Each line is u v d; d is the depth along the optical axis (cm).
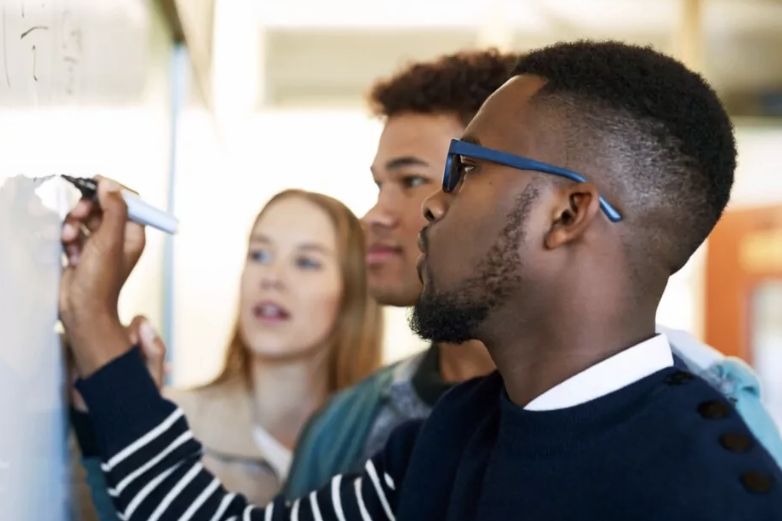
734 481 51
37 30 62
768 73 345
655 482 53
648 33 346
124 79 105
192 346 221
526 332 62
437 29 348
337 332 136
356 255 137
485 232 61
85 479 84
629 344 60
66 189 74
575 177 59
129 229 81
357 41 356
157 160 141
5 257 55
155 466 79
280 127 346
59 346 73
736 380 82
